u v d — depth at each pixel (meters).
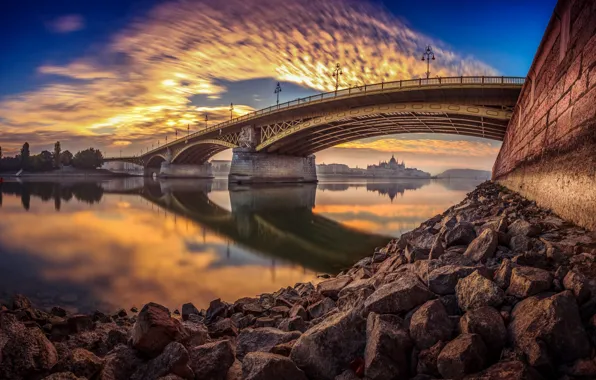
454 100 48.31
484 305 3.55
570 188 6.74
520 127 16.75
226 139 101.94
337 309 6.02
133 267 15.57
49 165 191.50
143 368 4.14
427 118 57.75
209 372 4.05
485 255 5.10
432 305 3.59
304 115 72.00
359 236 24.92
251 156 89.19
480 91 44.72
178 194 65.38
